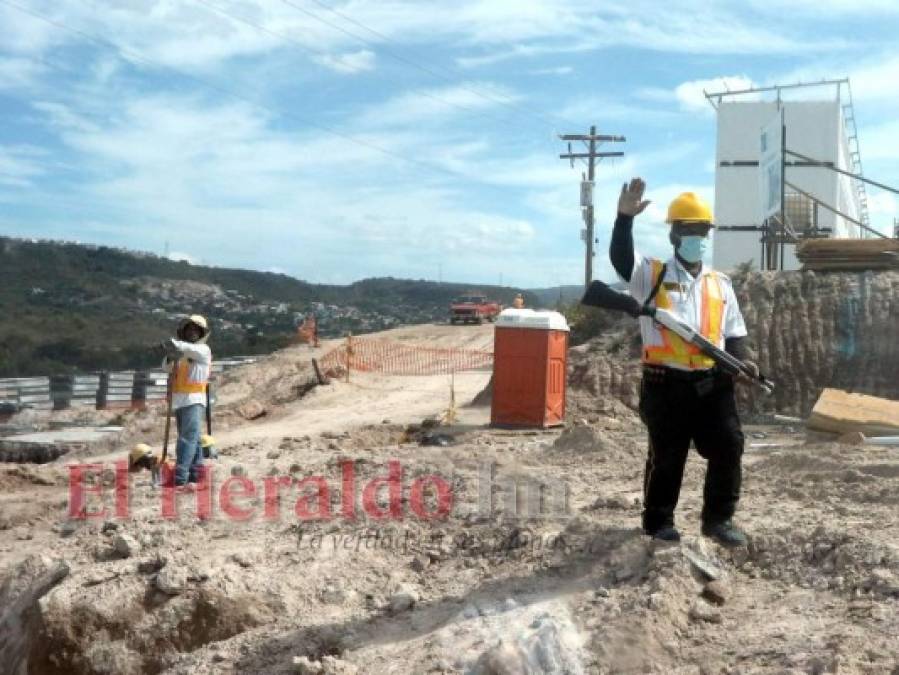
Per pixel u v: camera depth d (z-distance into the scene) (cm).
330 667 520
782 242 2611
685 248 571
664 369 568
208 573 663
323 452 1416
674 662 477
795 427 1720
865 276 2166
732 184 4097
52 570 721
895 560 536
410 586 638
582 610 529
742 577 569
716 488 589
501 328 1767
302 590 661
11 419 2444
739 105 4081
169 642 639
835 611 503
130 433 1994
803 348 2042
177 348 1059
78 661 642
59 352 5706
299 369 3127
